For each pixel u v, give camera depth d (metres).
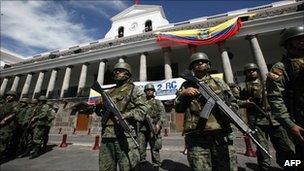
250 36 19.98
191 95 3.07
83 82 26.28
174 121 16.64
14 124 7.63
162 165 5.95
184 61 27.44
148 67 29.33
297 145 2.54
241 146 8.51
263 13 20.98
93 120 19.34
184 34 20.88
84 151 8.76
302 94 2.46
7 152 7.63
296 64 2.51
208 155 2.88
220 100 2.99
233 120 2.85
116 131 3.32
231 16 23.12
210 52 24.61
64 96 26.80
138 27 35.22
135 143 3.24
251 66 5.03
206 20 24.50
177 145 9.55
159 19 34.34
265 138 4.55
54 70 29.50
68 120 21.80
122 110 3.43
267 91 2.66
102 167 3.29
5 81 33.69
